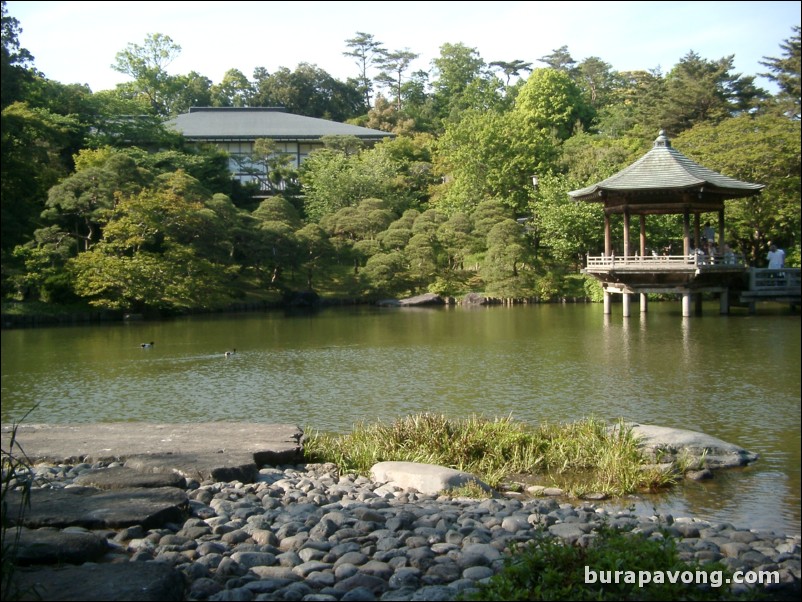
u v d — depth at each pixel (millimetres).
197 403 15500
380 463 9531
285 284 49188
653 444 10461
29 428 11297
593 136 62531
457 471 9023
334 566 5695
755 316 31734
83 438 10492
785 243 39812
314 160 61094
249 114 72375
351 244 51344
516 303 45250
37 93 48156
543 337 26203
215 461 8922
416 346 24375
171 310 39969
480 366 19766
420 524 6832
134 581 4852
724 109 48438
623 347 22969
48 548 5430
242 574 5531
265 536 6277
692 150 39375
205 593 5105
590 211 45250
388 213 51281
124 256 38625
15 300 36500
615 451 10094
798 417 13070
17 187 14688
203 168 56469
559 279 46656
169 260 39656
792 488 9156
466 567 5688
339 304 47688
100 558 5664
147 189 40875
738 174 35844
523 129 54781
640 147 50438
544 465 10266
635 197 31688
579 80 86875
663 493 9055
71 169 50156
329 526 6535
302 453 10406
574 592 4730
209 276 41000
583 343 24156
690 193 31000
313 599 4980
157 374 19312
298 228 48844
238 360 21672
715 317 31844
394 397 15727
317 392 16469
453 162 55719
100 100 56438
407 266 48000
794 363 19062
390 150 65562
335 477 9406
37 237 37219
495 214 48969
